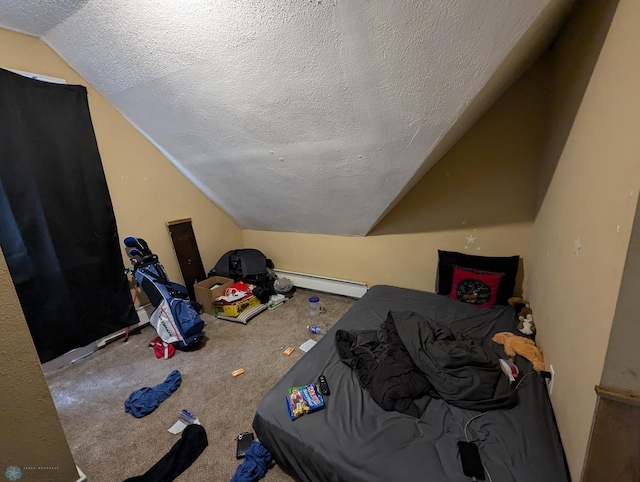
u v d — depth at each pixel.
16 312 0.56
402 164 1.76
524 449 1.05
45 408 0.62
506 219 2.14
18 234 1.85
